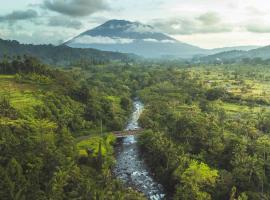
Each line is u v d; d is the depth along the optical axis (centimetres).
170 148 15100
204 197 11394
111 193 11475
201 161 14375
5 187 10175
